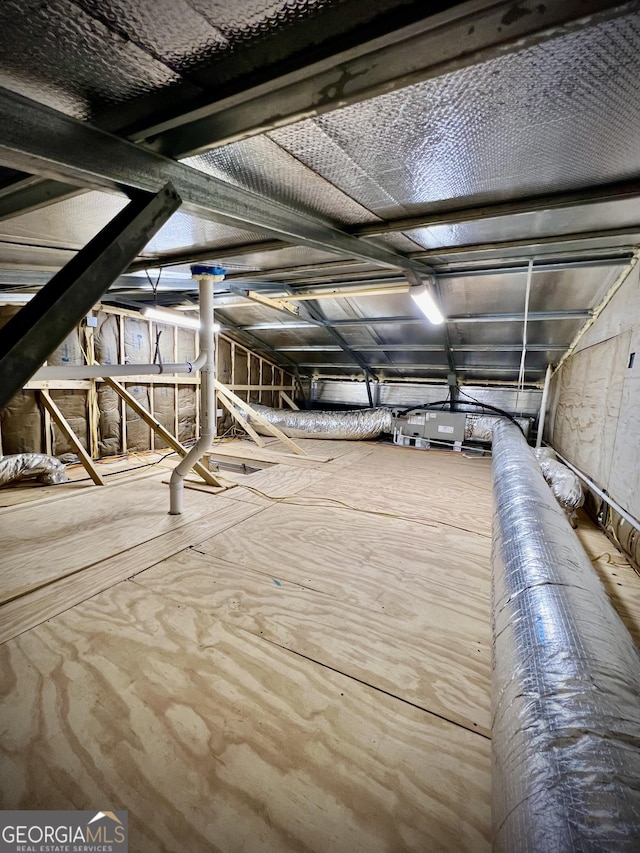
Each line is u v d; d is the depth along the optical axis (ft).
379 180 4.06
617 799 1.85
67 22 2.05
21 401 11.07
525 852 1.84
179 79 2.56
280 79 2.51
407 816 2.77
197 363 7.63
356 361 18.03
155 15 2.01
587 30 2.04
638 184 4.10
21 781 2.92
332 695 3.78
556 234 5.98
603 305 9.20
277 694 3.77
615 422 7.67
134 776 2.98
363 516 8.50
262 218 4.49
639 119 2.89
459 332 13.39
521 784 2.15
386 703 3.71
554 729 2.29
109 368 6.78
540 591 3.51
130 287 10.51
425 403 18.83
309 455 14.67
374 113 2.88
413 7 2.03
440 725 3.48
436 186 4.21
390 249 6.79
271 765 3.11
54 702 3.60
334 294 10.58
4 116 2.48
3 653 4.21
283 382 21.67
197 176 3.75
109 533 7.37
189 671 4.02
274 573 6.02
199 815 2.75
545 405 14.19
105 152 3.00
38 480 10.58
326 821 2.73
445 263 8.20
